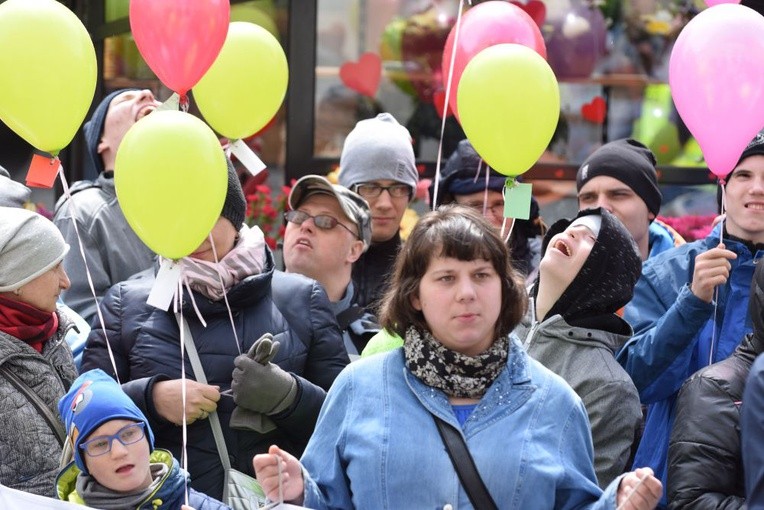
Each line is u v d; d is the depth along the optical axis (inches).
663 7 958.4
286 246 669.3
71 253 698.2
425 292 473.1
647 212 696.4
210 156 530.3
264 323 582.6
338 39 966.4
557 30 956.6
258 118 636.7
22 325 562.3
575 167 960.9
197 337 573.6
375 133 734.5
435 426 463.2
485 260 472.4
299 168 965.8
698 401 518.6
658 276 637.3
